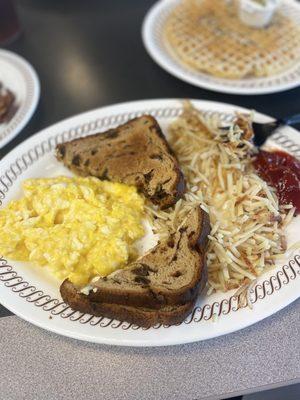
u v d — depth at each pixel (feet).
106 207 0.90
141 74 1.32
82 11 1.56
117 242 0.82
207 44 1.29
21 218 0.88
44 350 0.76
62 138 1.06
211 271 0.83
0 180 0.97
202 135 1.04
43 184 0.94
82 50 1.41
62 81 1.30
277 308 0.74
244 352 0.74
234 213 0.89
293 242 0.86
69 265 0.80
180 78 1.25
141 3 1.59
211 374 0.72
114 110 1.12
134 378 0.72
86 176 1.00
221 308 0.76
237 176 0.94
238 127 0.99
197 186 0.97
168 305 0.74
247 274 0.81
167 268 0.79
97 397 0.71
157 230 0.89
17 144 1.12
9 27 1.44
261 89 1.16
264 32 1.32
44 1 1.62
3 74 1.27
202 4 1.44
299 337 0.76
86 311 0.75
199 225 0.83
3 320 0.80
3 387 0.72
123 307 0.74
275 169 0.95
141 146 1.00
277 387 0.72
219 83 1.20
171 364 0.74
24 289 0.79
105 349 0.76
